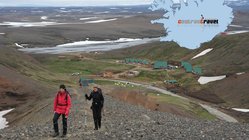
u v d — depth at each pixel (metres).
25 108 71.75
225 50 165.00
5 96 80.94
